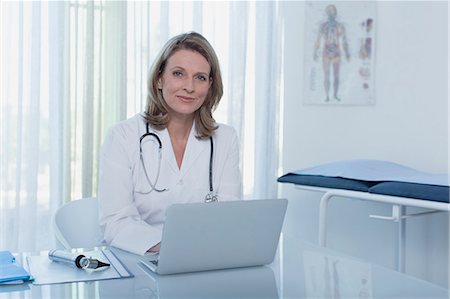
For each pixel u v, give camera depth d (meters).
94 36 2.62
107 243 1.54
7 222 2.52
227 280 1.07
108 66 2.68
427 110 2.96
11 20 2.50
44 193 2.60
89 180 2.64
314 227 3.20
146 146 1.71
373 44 3.10
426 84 2.97
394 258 3.05
